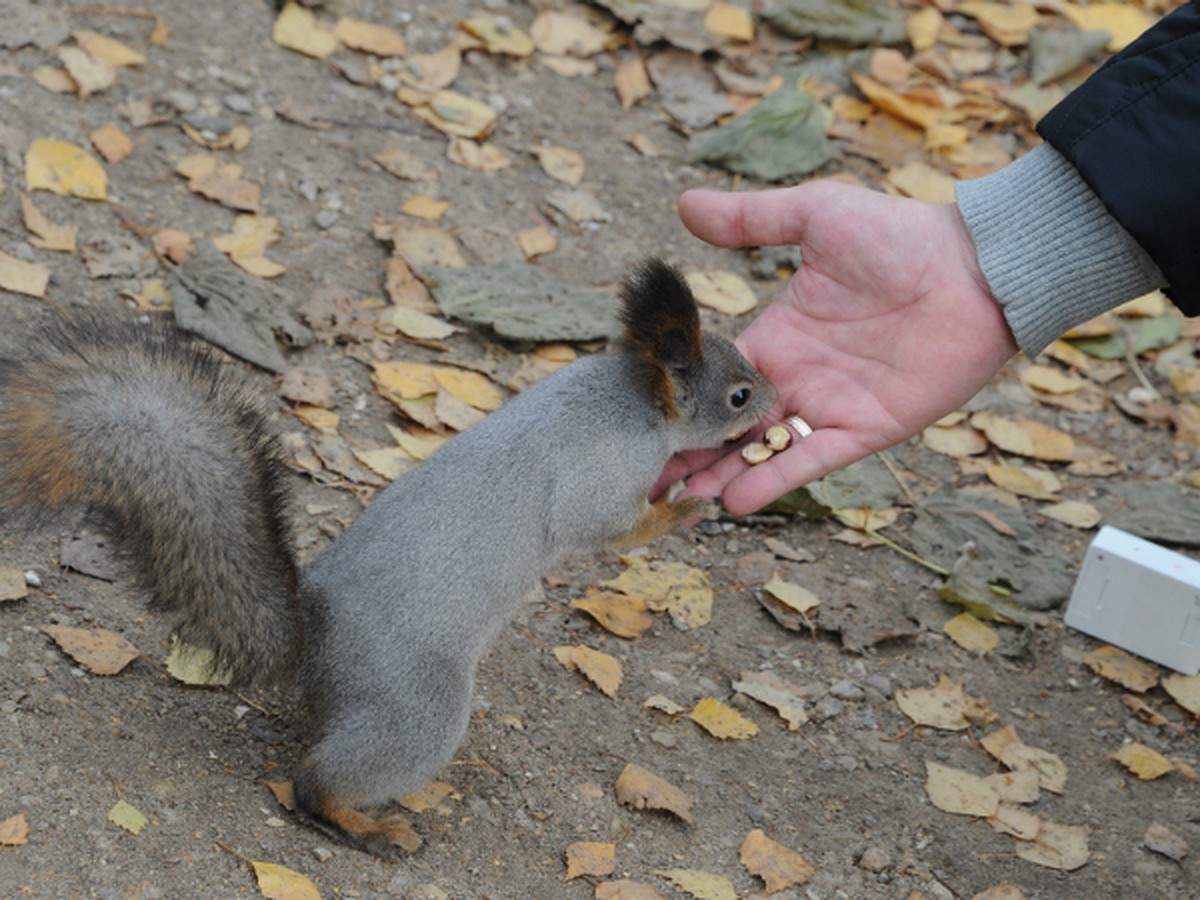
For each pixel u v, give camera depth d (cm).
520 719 500
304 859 415
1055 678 573
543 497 452
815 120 825
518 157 784
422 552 429
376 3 842
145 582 422
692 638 557
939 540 625
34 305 600
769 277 750
